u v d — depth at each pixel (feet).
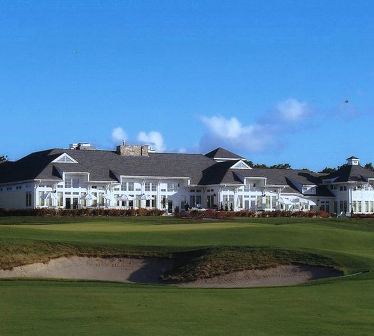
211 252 155.02
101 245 160.25
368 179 433.07
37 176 351.05
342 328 70.64
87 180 364.38
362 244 191.72
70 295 94.12
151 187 387.75
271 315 78.28
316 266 147.43
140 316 76.54
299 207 411.34
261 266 148.15
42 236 170.91
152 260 156.35
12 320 73.05
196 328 69.82
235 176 394.32
